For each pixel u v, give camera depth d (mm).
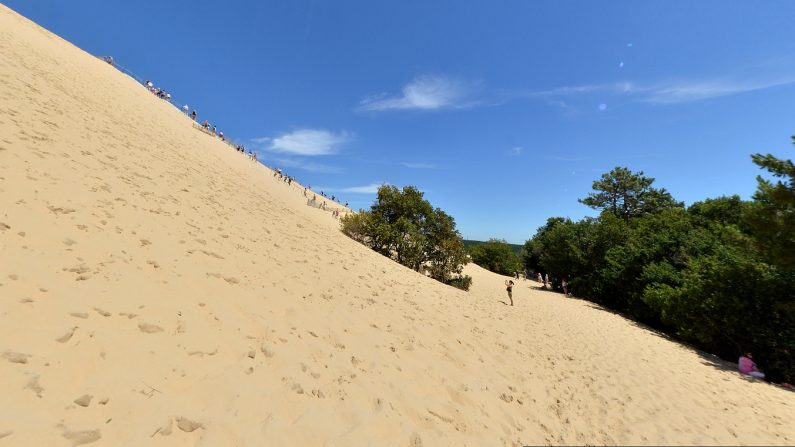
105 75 25234
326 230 16797
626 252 20438
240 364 3705
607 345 10617
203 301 4605
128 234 5383
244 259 6832
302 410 3395
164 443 2473
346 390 4043
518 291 24141
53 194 5332
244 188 15734
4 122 6883
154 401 2766
